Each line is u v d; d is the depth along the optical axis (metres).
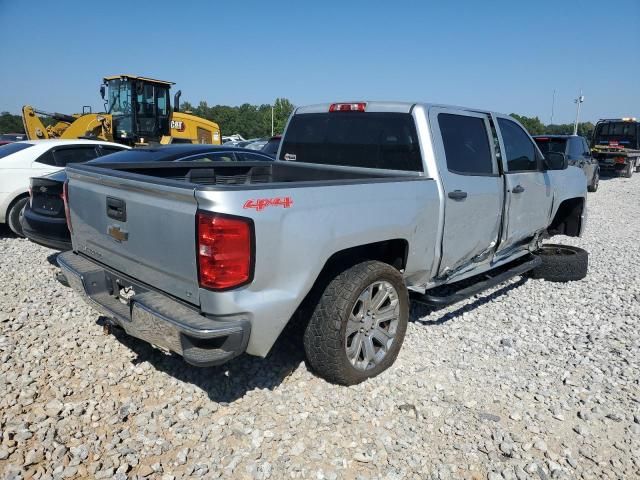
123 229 3.44
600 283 6.41
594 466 3.02
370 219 3.58
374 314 3.77
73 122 15.26
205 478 2.80
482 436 3.25
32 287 5.68
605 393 3.79
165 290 3.23
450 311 5.26
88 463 2.87
